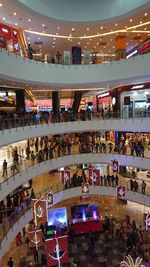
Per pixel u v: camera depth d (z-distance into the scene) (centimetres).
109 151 2023
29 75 1562
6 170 1447
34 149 2034
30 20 1655
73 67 1792
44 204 1491
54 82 1733
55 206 2264
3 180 1377
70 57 1791
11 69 1383
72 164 1998
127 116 1823
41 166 1800
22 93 2070
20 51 1490
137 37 2102
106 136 2405
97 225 1992
